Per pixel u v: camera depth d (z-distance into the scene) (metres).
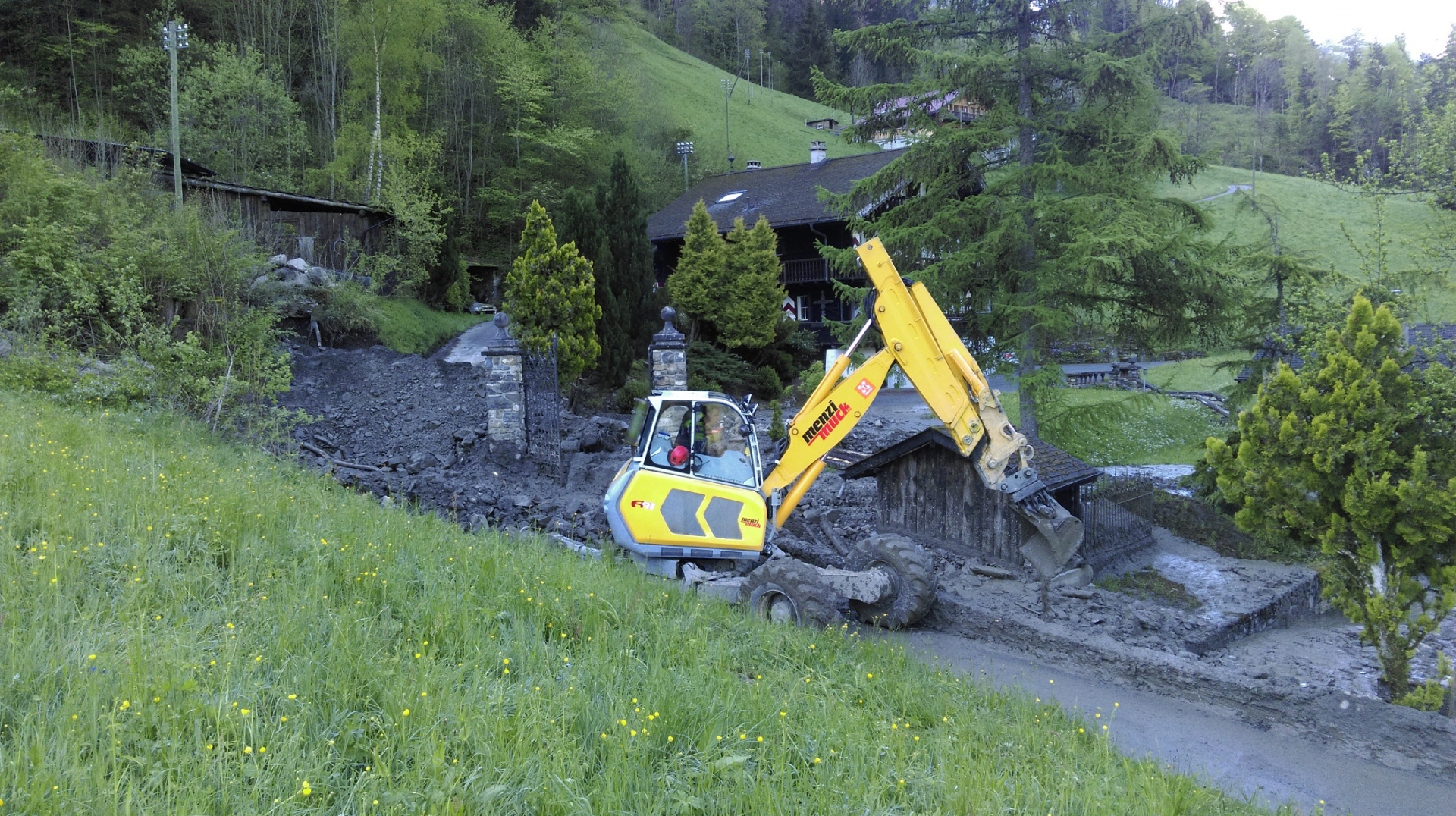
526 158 42.84
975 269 17.97
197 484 8.21
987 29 18.62
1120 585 13.25
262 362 15.35
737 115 72.94
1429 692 7.99
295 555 6.54
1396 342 8.65
